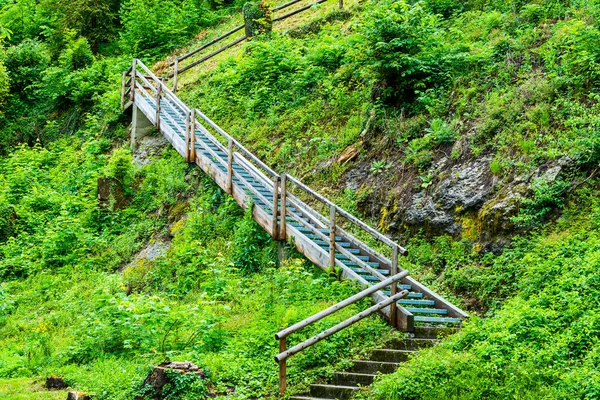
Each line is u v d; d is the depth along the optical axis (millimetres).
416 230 12195
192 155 17094
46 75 26719
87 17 30953
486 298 10164
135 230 16812
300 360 8953
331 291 10969
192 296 12656
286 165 16031
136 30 28781
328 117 16703
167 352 9672
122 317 10531
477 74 14492
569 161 11000
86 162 20797
